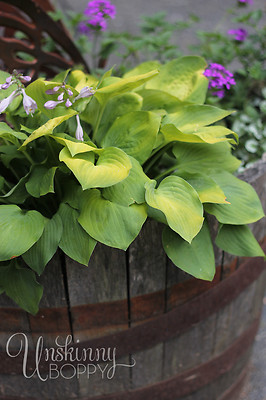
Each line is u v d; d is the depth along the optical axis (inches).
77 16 82.8
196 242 50.5
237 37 76.4
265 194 57.2
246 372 68.4
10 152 53.3
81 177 47.0
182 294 54.4
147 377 57.5
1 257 46.4
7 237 47.0
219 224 51.7
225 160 54.4
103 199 49.1
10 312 51.8
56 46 79.1
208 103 67.5
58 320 52.2
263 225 58.5
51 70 77.4
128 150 51.9
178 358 58.1
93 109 55.6
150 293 52.9
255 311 64.7
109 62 115.5
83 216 48.8
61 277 50.4
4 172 56.0
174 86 60.6
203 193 50.5
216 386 63.5
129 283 51.8
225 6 165.5
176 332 55.7
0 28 112.0
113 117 55.7
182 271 53.2
